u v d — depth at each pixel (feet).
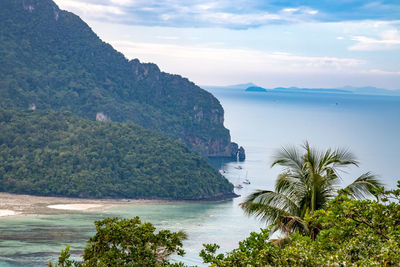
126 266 54.54
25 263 230.48
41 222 331.77
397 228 45.42
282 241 58.39
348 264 37.83
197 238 296.92
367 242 43.11
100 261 55.31
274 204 63.98
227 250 265.54
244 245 45.34
